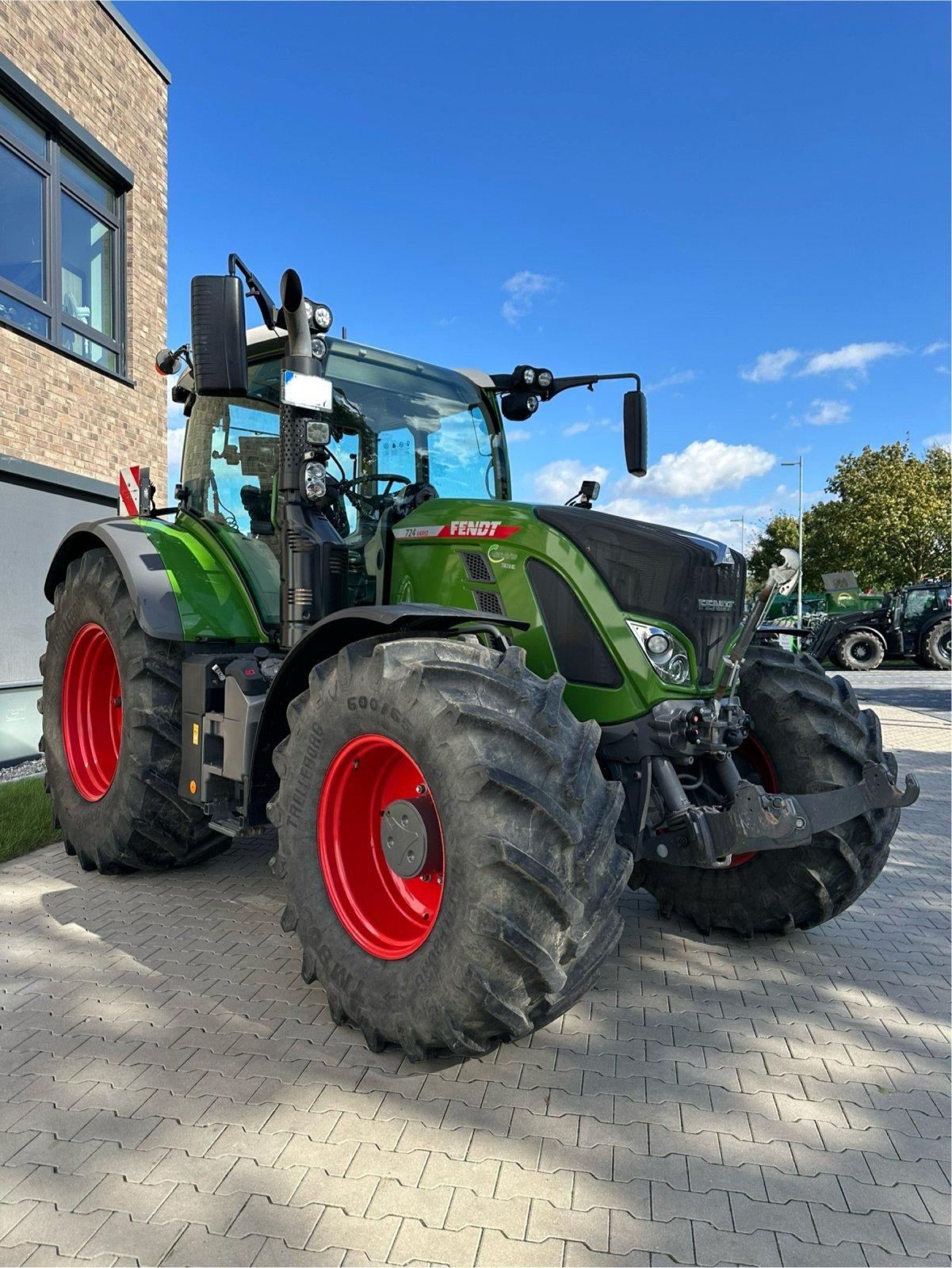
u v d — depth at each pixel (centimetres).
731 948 346
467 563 316
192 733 360
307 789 276
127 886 397
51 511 740
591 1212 189
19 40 711
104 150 827
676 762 291
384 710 246
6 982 296
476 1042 230
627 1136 217
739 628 309
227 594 394
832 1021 283
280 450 343
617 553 291
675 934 361
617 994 301
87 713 441
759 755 336
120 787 382
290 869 278
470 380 420
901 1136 220
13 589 691
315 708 274
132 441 879
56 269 778
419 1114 223
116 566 401
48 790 445
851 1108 232
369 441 376
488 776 218
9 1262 171
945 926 375
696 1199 194
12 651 689
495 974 219
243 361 283
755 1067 253
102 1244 176
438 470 399
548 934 221
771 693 328
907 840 515
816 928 371
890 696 1374
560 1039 267
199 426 438
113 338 876
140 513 477
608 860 231
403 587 335
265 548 389
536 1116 224
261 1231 181
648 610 286
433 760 231
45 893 386
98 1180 195
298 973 307
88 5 809
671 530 306
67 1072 239
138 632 383
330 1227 182
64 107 773
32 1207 186
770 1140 217
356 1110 224
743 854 339
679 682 286
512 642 301
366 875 276
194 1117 220
